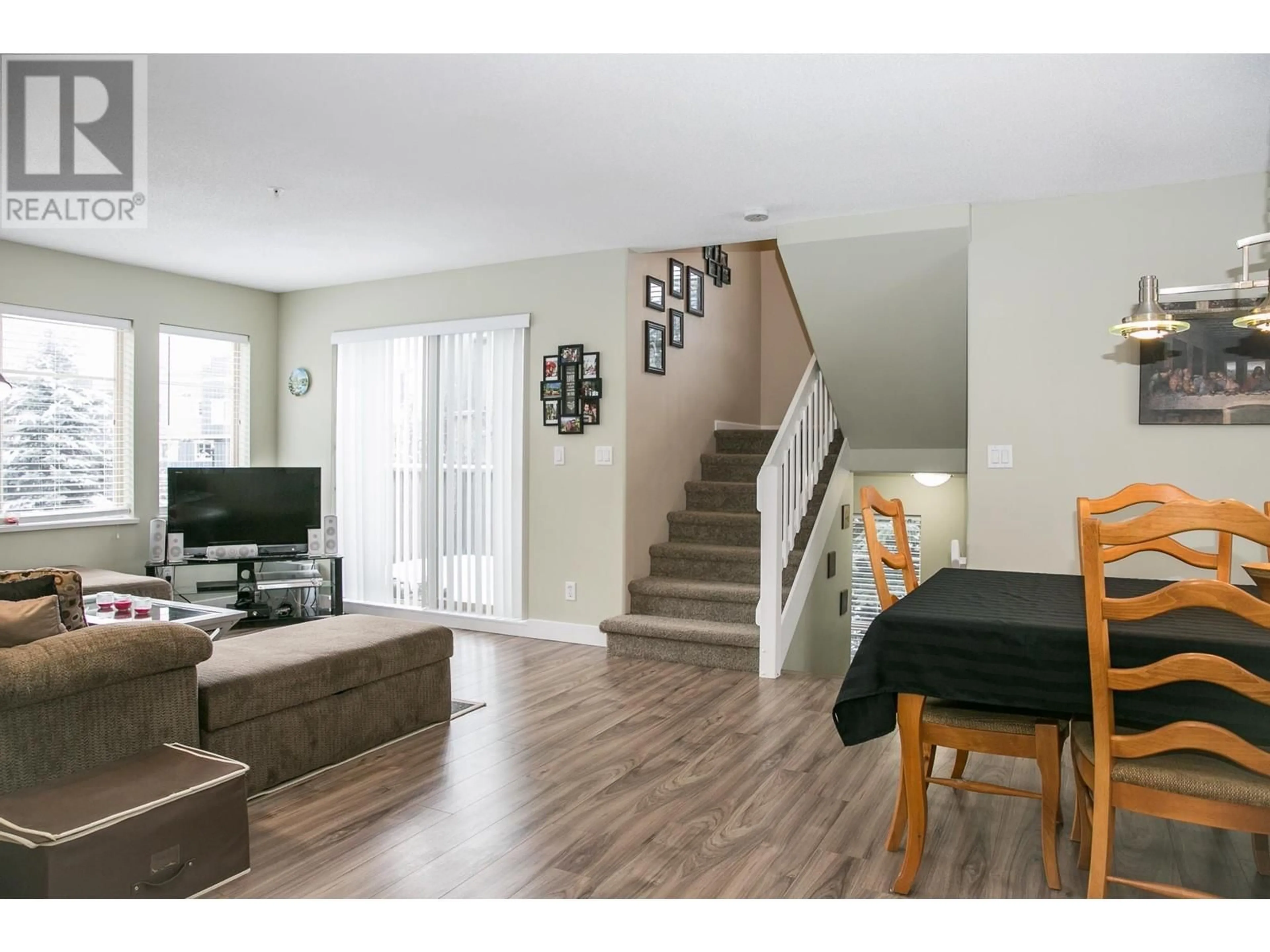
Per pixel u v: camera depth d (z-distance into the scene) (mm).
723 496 5754
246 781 2719
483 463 5562
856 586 6766
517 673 4492
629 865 2379
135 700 2471
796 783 2994
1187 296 3744
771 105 2896
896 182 3746
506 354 5457
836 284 4523
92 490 5410
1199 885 2277
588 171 3611
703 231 4609
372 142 3266
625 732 3533
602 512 5152
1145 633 1995
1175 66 2592
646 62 2590
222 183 3805
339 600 5809
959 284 4336
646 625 4758
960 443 5355
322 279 6031
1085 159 3436
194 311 5965
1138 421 3848
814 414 5230
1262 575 2475
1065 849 2484
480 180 3742
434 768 3133
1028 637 2100
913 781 2242
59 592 2766
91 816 1987
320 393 6332
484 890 2234
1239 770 1909
